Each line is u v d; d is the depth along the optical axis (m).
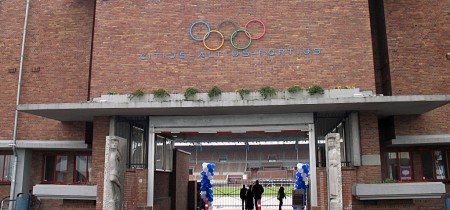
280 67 17.59
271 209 29.92
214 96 17.33
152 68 17.92
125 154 16.22
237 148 85.50
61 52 21.08
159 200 18.86
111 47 18.17
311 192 16.62
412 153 19.70
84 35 21.11
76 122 20.41
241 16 18.03
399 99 15.23
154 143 17.58
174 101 15.95
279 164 85.94
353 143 16.72
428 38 19.34
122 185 15.82
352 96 16.78
